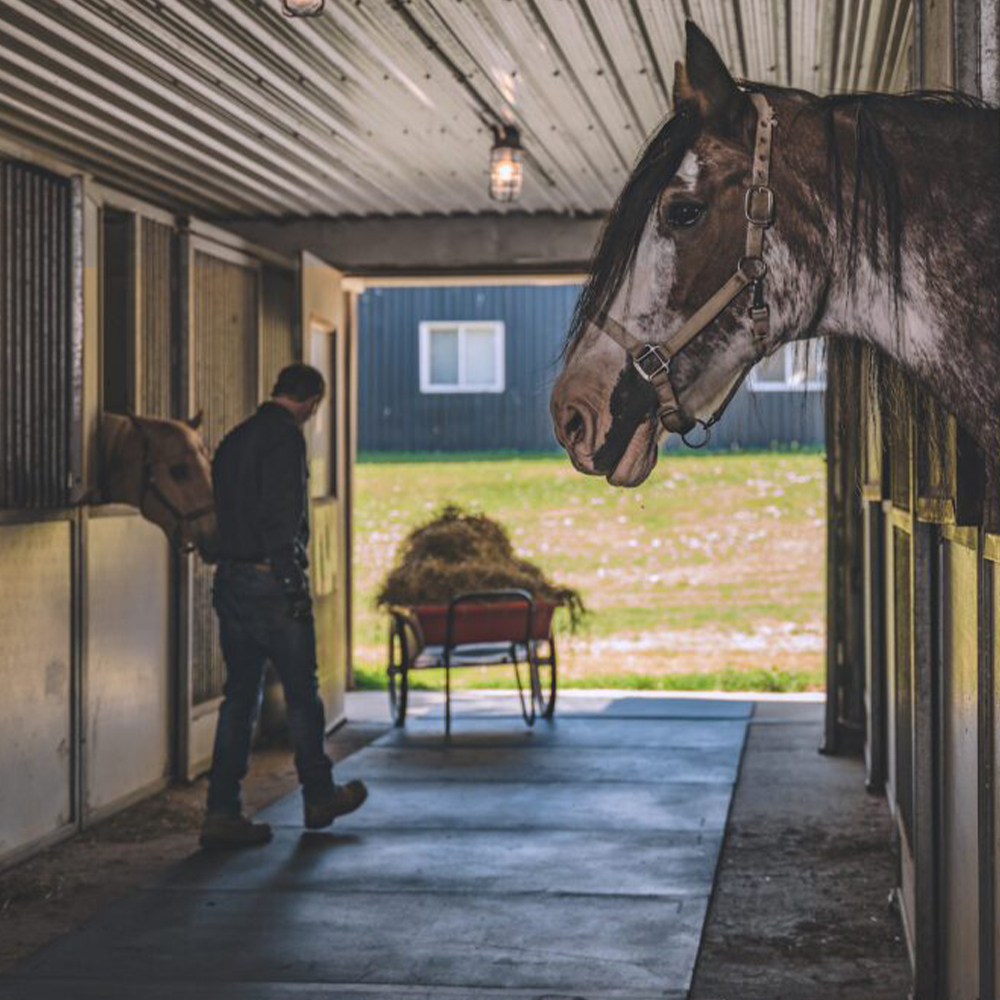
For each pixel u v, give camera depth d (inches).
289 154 261.9
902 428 96.9
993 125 85.4
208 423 271.7
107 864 200.8
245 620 210.7
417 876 192.4
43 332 209.9
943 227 84.7
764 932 169.0
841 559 281.1
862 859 201.3
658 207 89.2
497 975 151.9
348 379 370.6
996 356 83.3
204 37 193.3
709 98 89.0
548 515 667.4
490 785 253.3
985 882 98.7
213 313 274.8
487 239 324.2
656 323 88.9
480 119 239.3
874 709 241.4
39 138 246.5
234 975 152.3
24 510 201.0
